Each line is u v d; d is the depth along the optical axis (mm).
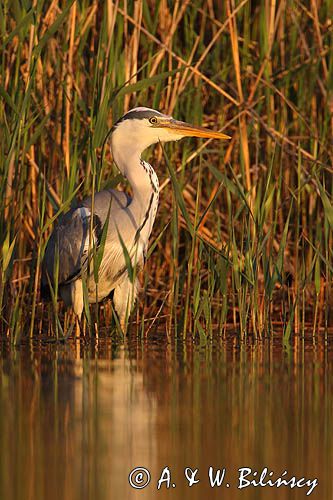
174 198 11734
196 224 11836
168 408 7695
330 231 13195
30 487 5754
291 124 14086
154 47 14125
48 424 7125
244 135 13484
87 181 12758
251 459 6371
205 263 13758
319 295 13422
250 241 12086
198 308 12172
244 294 11898
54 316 11797
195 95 14047
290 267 13586
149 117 12320
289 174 14109
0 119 12125
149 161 14109
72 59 13195
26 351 10664
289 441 6793
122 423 7184
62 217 12328
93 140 11633
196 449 6562
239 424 7234
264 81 13648
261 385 8656
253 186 13000
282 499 5781
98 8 13898
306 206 14047
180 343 11484
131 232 12086
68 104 12852
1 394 8133
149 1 14406
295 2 14250
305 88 14148
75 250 11938
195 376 9086
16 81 12211
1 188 11586
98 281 11945
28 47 12844
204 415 7496
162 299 13617
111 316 12961
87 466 6152
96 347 11062
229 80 14625
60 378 8883
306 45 13867
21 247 13016
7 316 12195
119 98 13016
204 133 12391
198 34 14891
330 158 13742
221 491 5930
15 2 12070
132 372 9258
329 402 7965
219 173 11898
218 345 11344
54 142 13242
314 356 10453
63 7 13500
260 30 13922
